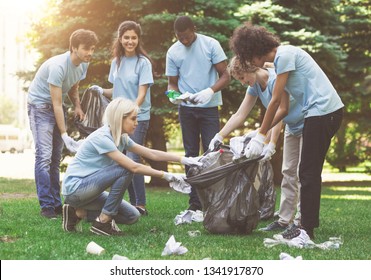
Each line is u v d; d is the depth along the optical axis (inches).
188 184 174.7
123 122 170.7
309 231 164.6
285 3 528.1
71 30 468.8
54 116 222.4
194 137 233.1
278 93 163.3
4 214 220.8
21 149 1555.1
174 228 189.2
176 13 470.9
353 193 458.6
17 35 605.3
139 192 230.1
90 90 229.8
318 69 164.2
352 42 584.1
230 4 470.0
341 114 163.9
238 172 176.7
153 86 442.6
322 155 163.8
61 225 190.5
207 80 231.5
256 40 165.0
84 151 171.0
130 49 229.5
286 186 193.2
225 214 175.3
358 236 182.5
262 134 170.1
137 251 144.7
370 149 745.0
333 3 539.8
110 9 474.3
